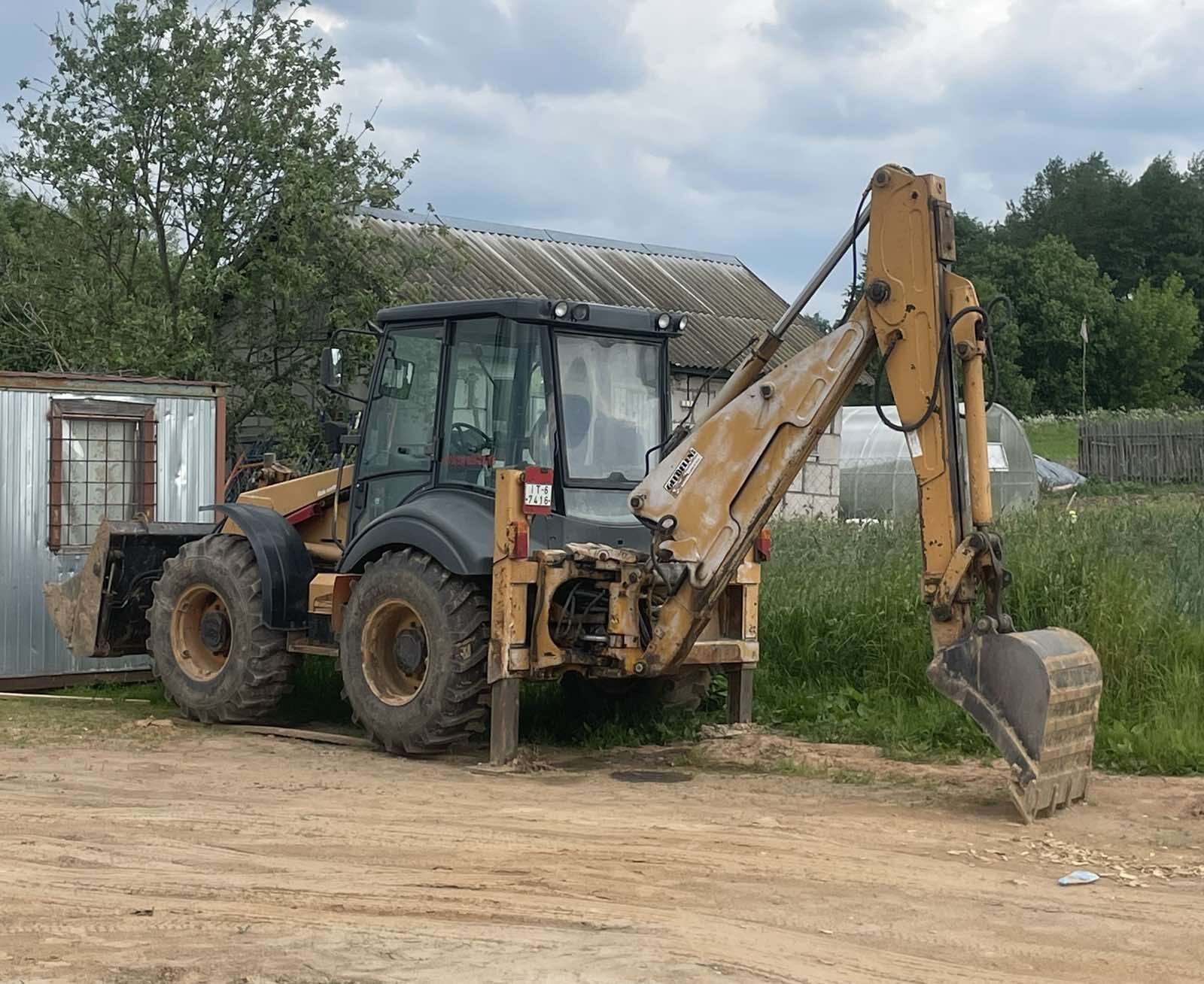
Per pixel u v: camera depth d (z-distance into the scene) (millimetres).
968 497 7375
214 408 13133
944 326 7367
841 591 11016
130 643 11133
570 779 8070
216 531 10477
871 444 23906
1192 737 8352
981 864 6094
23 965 4641
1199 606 10406
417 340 9406
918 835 6578
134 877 5746
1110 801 7332
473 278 21609
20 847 6246
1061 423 53906
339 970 4574
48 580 12062
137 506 12609
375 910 5281
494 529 8633
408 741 8633
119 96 18922
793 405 7969
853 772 8094
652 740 9289
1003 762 8297
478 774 8203
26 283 19625
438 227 21453
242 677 9758
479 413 8977
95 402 12336
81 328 19328
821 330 25688
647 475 8672
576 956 4707
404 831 6602
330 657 10328
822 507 23547
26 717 10320
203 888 5578
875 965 4695
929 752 8641
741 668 9508
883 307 7520
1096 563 10297
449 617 8492
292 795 7477
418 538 8602
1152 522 12680
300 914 5223
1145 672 9336
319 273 18594
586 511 8820
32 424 12000
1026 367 68750
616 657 8453
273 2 19516
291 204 18641
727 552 8172
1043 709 6875
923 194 7418
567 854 6156
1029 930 5117
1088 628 9664
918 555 11586
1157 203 92000
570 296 22359
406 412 9422
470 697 8484
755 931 5047
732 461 8156
